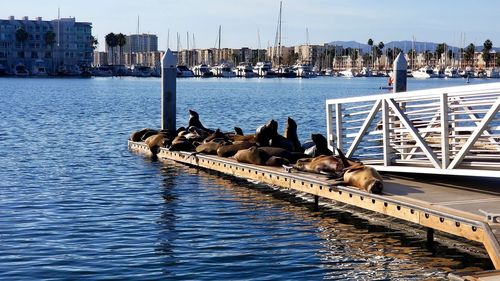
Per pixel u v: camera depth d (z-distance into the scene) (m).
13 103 62.94
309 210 16.27
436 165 15.63
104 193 18.16
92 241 13.30
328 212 16.05
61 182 19.80
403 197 14.14
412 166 16.73
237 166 19.66
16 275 11.24
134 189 18.78
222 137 23.42
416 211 13.20
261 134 21.09
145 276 11.27
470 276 9.80
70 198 17.41
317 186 16.14
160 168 22.52
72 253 12.48
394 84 23.56
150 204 16.78
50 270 11.51
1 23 178.75
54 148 28.08
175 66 27.00
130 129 37.78
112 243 13.18
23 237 13.52
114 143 30.12
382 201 14.11
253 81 157.62
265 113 51.59
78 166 22.97
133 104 63.72
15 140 31.17
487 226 11.56
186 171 21.89
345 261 12.23
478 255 12.55
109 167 22.77
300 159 18.20
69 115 48.19
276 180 17.81
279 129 39.16
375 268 11.85
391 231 14.28
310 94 88.44
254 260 12.23
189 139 24.62
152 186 19.25
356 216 15.60
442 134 15.37
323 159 17.42
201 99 73.31
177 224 14.78
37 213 15.62
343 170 16.33
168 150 24.33
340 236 13.90
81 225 14.54
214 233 14.07
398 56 23.38
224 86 121.06
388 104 17.05
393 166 16.88
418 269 11.79
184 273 11.46
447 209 12.88
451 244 13.24
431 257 12.48
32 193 18.03
